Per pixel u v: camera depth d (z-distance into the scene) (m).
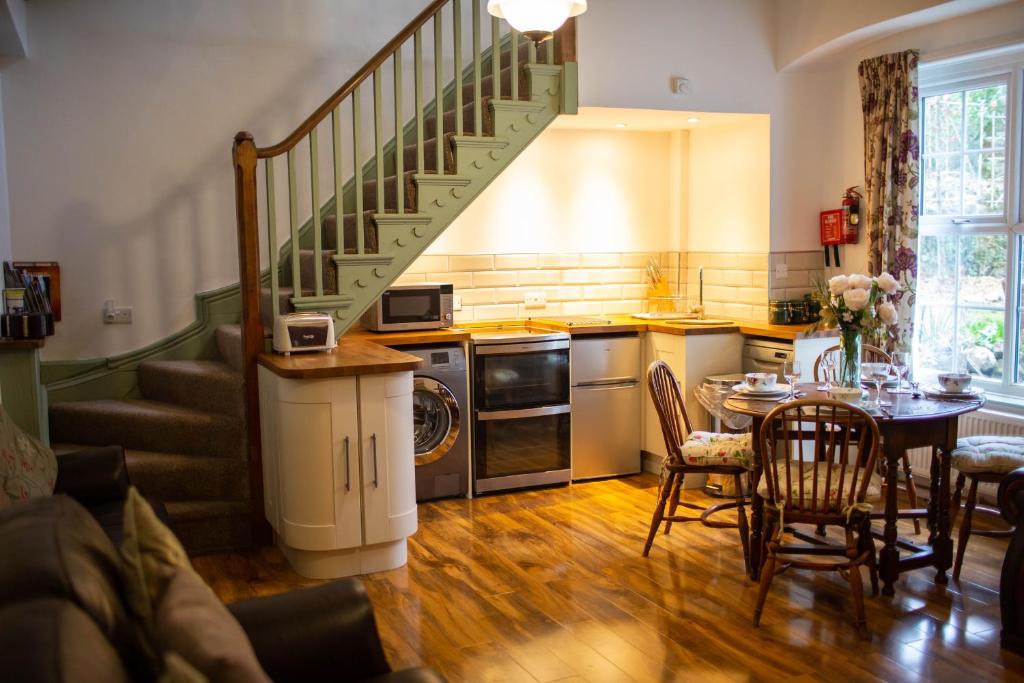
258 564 4.11
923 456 4.96
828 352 4.45
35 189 4.69
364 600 2.14
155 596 1.56
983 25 4.58
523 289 5.85
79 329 4.83
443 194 4.47
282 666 2.01
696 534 4.46
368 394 3.84
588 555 4.17
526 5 3.48
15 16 4.18
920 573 3.91
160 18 4.86
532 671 3.04
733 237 5.83
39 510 1.73
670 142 6.19
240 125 5.07
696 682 2.94
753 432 3.73
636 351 5.53
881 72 5.03
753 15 5.43
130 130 4.84
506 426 5.18
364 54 5.33
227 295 5.07
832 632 3.31
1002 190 4.74
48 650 1.15
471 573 3.96
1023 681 2.92
